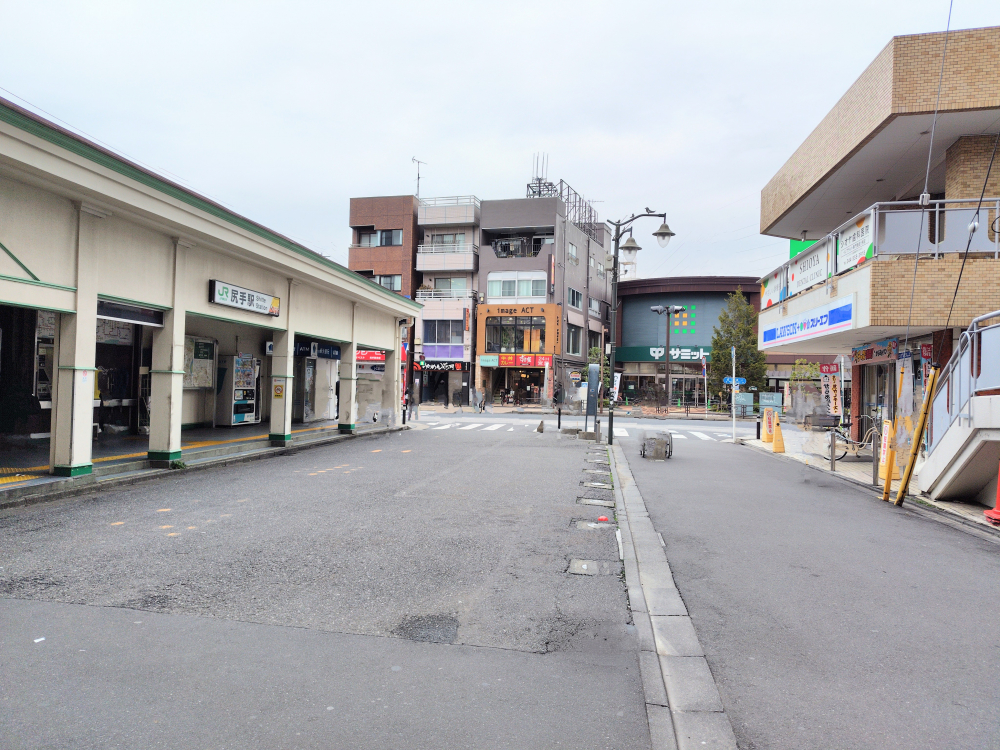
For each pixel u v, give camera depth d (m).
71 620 4.29
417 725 3.10
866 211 11.50
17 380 12.05
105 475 9.90
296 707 3.23
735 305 42.75
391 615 4.55
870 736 3.10
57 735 2.91
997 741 3.07
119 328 14.07
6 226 7.71
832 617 4.70
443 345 43.59
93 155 8.22
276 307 14.18
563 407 40.25
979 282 10.73
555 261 43.31
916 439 9.07
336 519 7.54
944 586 5.46
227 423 17.17
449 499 9.01
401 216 44.41
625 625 4.48
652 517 8.27
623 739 3.03
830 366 19.58
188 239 11.04
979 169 11.95
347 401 19.42
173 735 2.95
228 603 4.69
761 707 3.38
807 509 8.95
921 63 11.07
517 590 5.16
